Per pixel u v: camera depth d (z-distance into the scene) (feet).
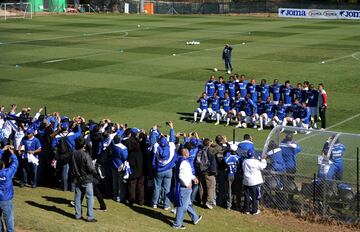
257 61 173.99
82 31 256.93
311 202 63.36
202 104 110.42
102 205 60.70
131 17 331.36
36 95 131.95
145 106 121.49
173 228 57.41
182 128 106.11
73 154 56.18
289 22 307.58
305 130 64.85
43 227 52.44
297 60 175.22
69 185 69.92
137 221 58.44
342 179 62.34
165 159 62.39
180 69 161.99
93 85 142.00
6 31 255.50
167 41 222.07
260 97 107.14
